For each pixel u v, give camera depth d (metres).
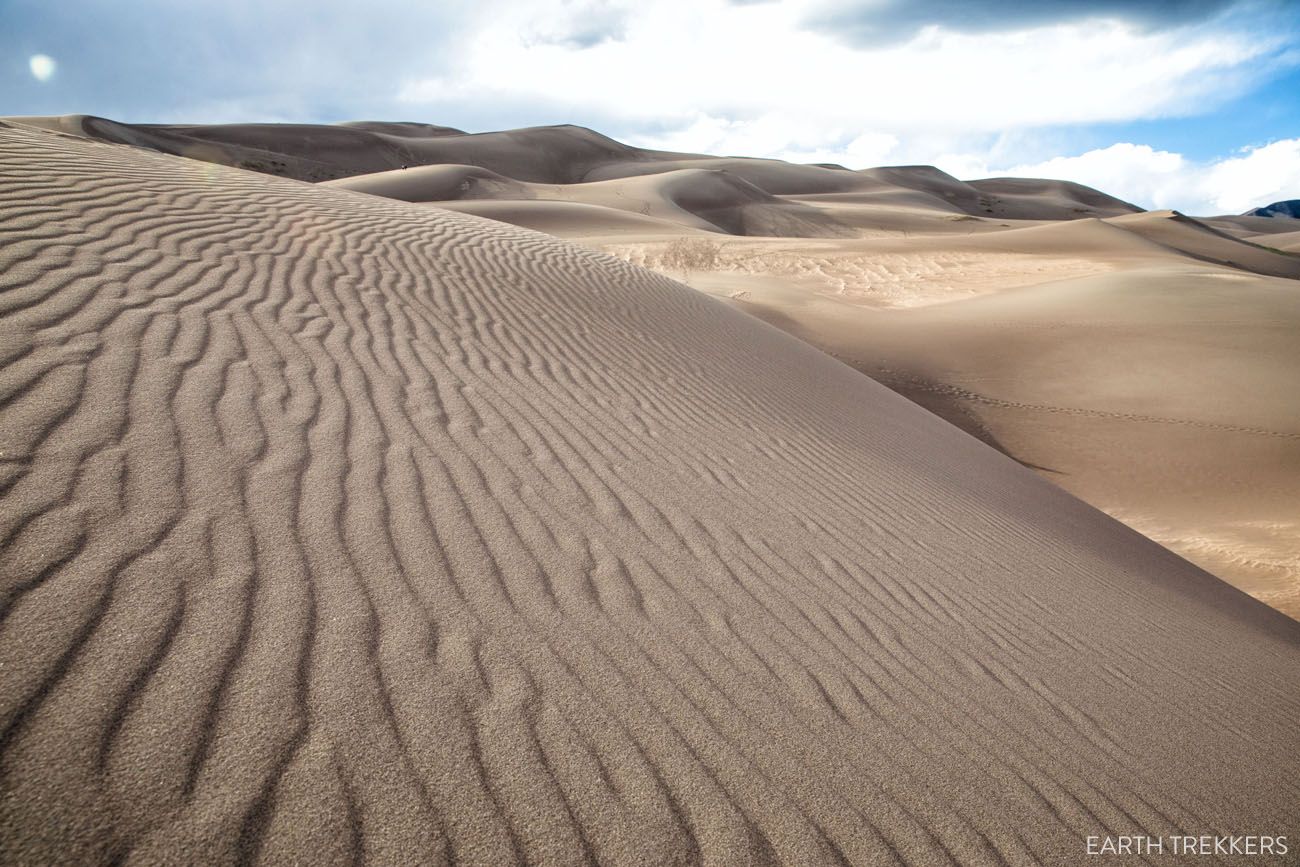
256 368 3.60
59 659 1.60
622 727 1.85
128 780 1.38
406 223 8.55
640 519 3.19
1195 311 17.38
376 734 1.63
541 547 2.69
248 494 2.50
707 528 3.29
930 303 22.30
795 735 2.00
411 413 3.62
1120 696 2.73
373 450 3.11
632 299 8.45
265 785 1.44
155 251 4.88
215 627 1.83
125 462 2.49
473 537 2.62
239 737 1.53
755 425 5.48
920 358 15.34
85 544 2.01
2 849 1.21
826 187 129.62
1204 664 3.36
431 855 1.40
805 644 2.52
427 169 70.94
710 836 1.59
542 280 7.73
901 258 31.05
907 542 3.87
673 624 2.42
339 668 1.79
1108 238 38.59
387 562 2.32
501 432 3.73
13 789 1.30
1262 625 4.83
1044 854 1.79
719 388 6.25
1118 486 10.70
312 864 1.32
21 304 3.52
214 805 1.37
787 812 1.71
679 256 27.70
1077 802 2.02
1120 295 19.25
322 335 4.34
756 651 2.39
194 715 1.55
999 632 3.03
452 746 1.65
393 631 1.99
